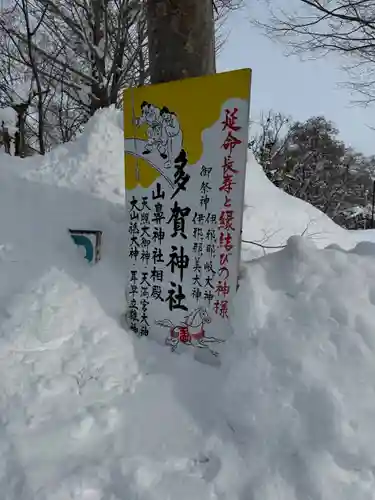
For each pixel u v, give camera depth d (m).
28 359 2.70
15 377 2.60
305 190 16.12
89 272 3.28
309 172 17.17
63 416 2.44
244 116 2.52
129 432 2.39
